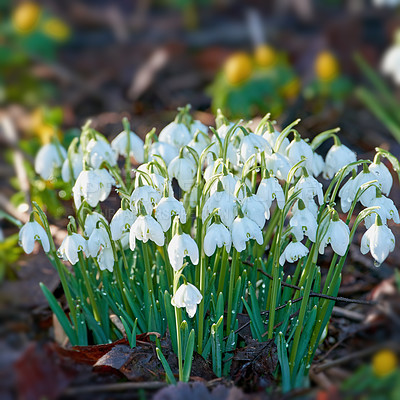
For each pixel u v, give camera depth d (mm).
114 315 854
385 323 884
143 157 818
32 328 875
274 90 1347
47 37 1639
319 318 793
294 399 776
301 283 789
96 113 1470
